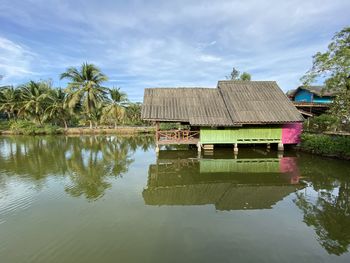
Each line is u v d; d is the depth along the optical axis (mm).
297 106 17984
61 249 4887
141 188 8633
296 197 7758
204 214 6465
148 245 4977
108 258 4574
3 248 4965
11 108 32375
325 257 4605
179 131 14797
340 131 14555
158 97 15789
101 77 28344
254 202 7363
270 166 11750
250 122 13609
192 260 4484
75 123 40438
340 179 9453
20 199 7551
